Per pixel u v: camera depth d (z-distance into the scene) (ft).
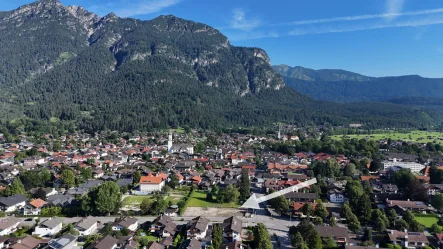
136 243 414.00
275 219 531.91
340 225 495.82
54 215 536.01
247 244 432.25
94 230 474.08
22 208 551.18
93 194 541.75
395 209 549.13
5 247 397.80
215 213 563.89
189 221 492.13
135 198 650.02
